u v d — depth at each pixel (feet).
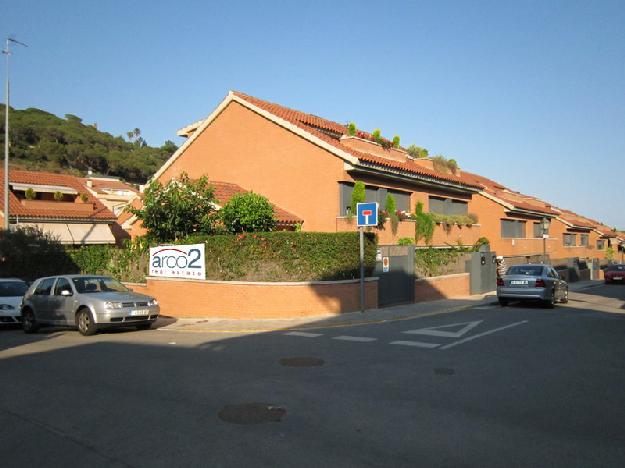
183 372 27.12
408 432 17.75
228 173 78.43
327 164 69.00
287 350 33.22
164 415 19.77
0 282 55.31
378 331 41.22
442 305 60.08
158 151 372.58
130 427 18.47
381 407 20.58
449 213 97.60
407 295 61.67
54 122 352.08
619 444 16.72
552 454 15.87
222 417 19.43
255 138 75.92
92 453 16.10
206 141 81.35
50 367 29.35
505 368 27.63
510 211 114.52
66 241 94.02
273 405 20.90
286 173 72.38
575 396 22.27
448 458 15.53
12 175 99.96
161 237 60.70
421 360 29.71
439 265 69.77
